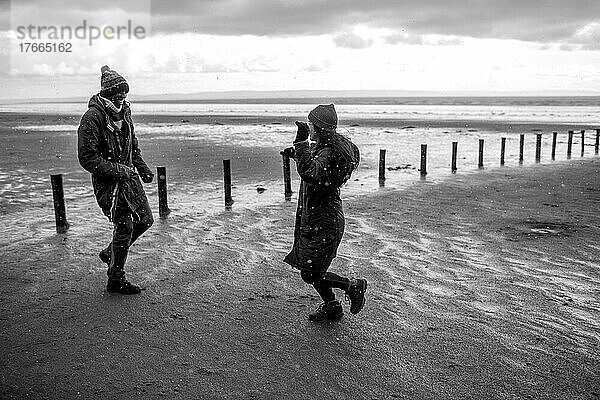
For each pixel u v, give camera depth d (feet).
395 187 45.80
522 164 63.77
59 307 18.39
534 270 22.48
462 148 83.20
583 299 19.07
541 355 14.79
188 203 38.42
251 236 28.53
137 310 18.13
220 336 16.08
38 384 13.32
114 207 19.17
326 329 16.56
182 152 73.15
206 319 17.38
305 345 15.46
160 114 237.45
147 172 20.97
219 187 45.50
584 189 44.60
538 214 34.14
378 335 16.11
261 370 14.01
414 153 75.56
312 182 15.92
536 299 19.08
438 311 17.99
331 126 16.21
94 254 25.18
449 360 14.51
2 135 104.06
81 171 55.01
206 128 130.31
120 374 13.82
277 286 20.57
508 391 12.94
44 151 74.59
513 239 27.68
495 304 18.63
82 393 12.91
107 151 19.16
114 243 19.61
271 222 31.94
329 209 16.48
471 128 131.85
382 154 48.57
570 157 71.46
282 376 13.70
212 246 26.48
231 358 14.69
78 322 17.13
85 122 18.63
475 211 35.14
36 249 26.03
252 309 18.24
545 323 16.97
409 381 13.43
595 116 203.00
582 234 28.63
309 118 16.52
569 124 145.69
